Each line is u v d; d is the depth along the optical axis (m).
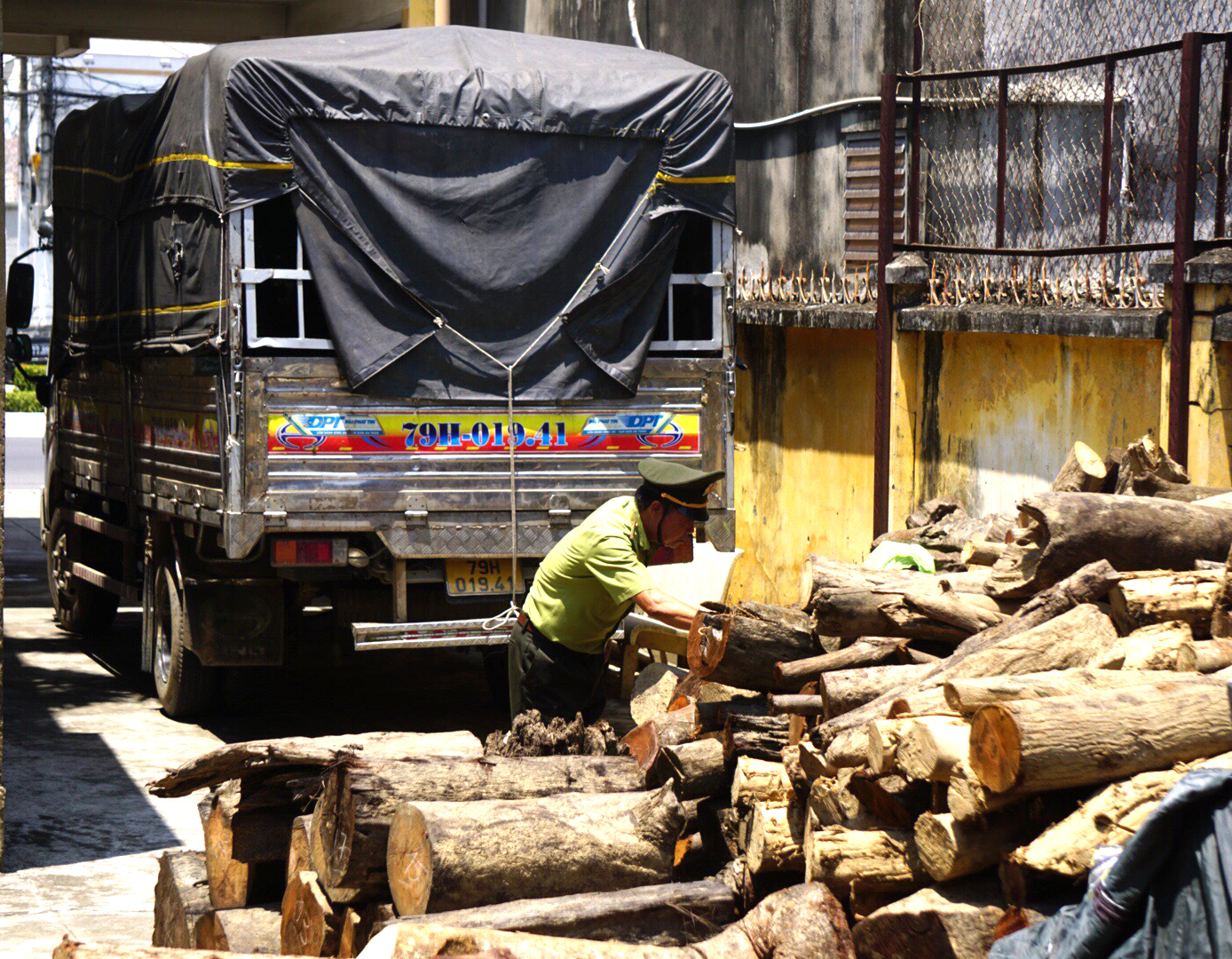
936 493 8.00
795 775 3.79
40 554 15.56
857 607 4.37
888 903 3.62
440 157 7.13
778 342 9.99
